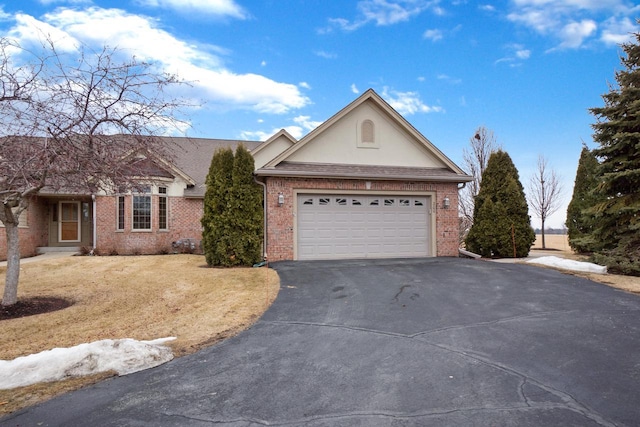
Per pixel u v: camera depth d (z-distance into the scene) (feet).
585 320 21.77
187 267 42.83
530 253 57.57
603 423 11.23
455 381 14.16
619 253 37.63
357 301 26.32
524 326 20.75
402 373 14.93
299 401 12.75
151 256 54.29
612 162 40.63
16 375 14.34
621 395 13.01
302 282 32.40
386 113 49.70
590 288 29.81
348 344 18.30
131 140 24.02
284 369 15.47
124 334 20.27
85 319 23.36
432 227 48.32
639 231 38.34
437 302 25.94
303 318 22.74
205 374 15.03
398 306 25.04
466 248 53.31
